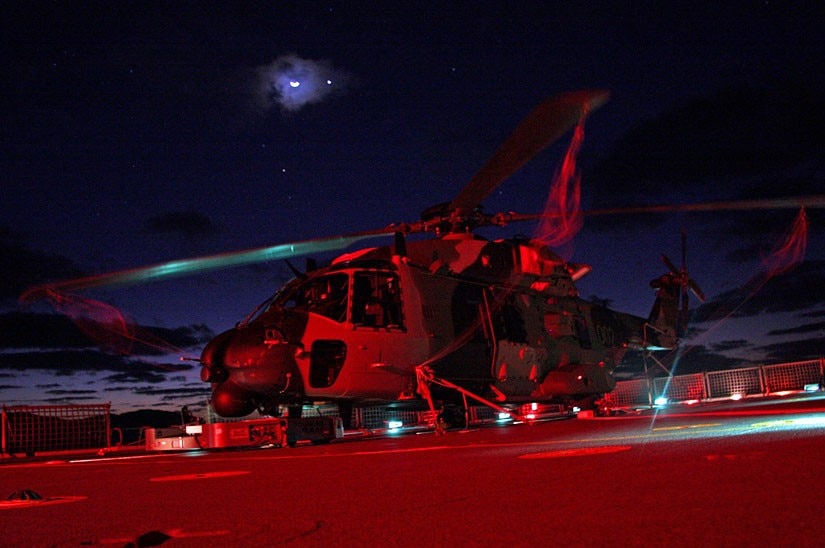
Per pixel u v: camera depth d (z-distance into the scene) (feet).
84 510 11.63
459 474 12.92
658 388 83.46
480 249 43.09
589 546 6.19
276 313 35.32
